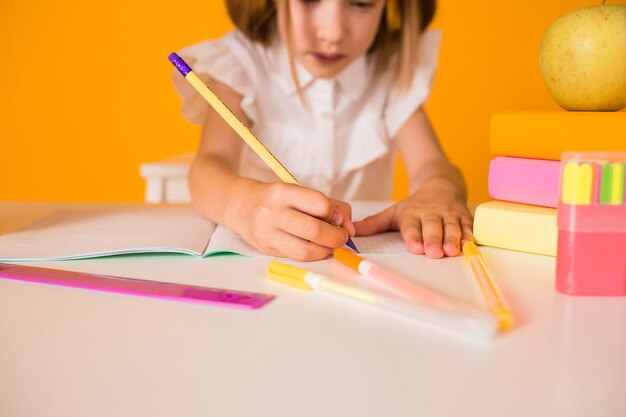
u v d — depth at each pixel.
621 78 0.60
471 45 2.02
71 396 0.28
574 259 0.45
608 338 0.36
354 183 1.20
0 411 0.27
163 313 0.40
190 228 0.66
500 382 0.30
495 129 0.62
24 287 0.46
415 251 0.58
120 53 2.12
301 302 0.42
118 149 2.17
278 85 1.13
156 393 0.29
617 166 0.44
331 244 0.54
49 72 2.15
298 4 0.93
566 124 0.57
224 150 0.92
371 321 0.39
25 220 0.74
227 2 1.11
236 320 0.39
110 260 0.54
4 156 2.19
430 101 2.06
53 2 2.12
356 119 1.17
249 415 0.27
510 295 0.45
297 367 0.32
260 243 0.56
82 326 0.38
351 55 0.97
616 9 0.60
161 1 2.09
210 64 1.04
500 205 0.61
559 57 0.61
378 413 0.27
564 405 0.28
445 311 0.38
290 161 1.15
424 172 0.96
